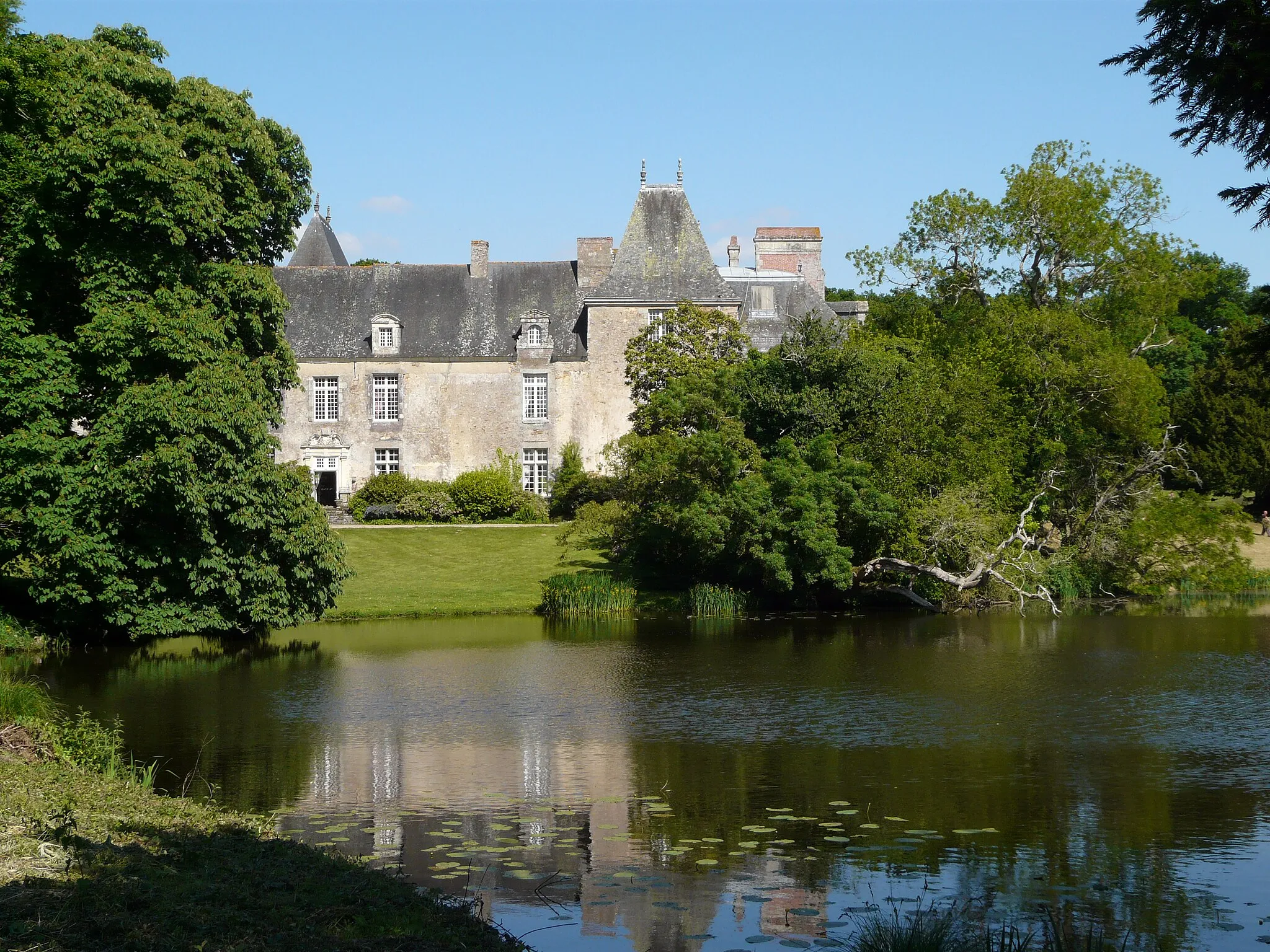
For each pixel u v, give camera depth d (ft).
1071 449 126.00
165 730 57.93
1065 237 147.74
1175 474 133.80
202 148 83.46
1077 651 83.46
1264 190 28.35
